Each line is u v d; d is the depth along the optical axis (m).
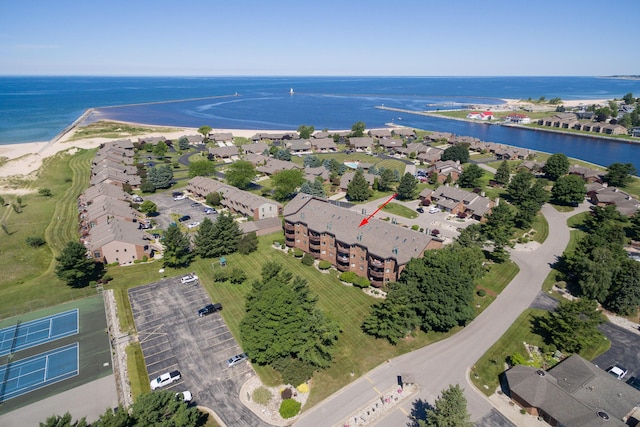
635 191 154.62
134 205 134.00
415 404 56.94
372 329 70.12
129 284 88.56
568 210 136.50
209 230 99.62
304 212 104.56
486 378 61.72
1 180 166.62
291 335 61.81
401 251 82.69
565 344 66.50
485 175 180.88
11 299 82.56
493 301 82.25
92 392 59.25
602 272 77.81
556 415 52.34
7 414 55.22
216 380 61.31
